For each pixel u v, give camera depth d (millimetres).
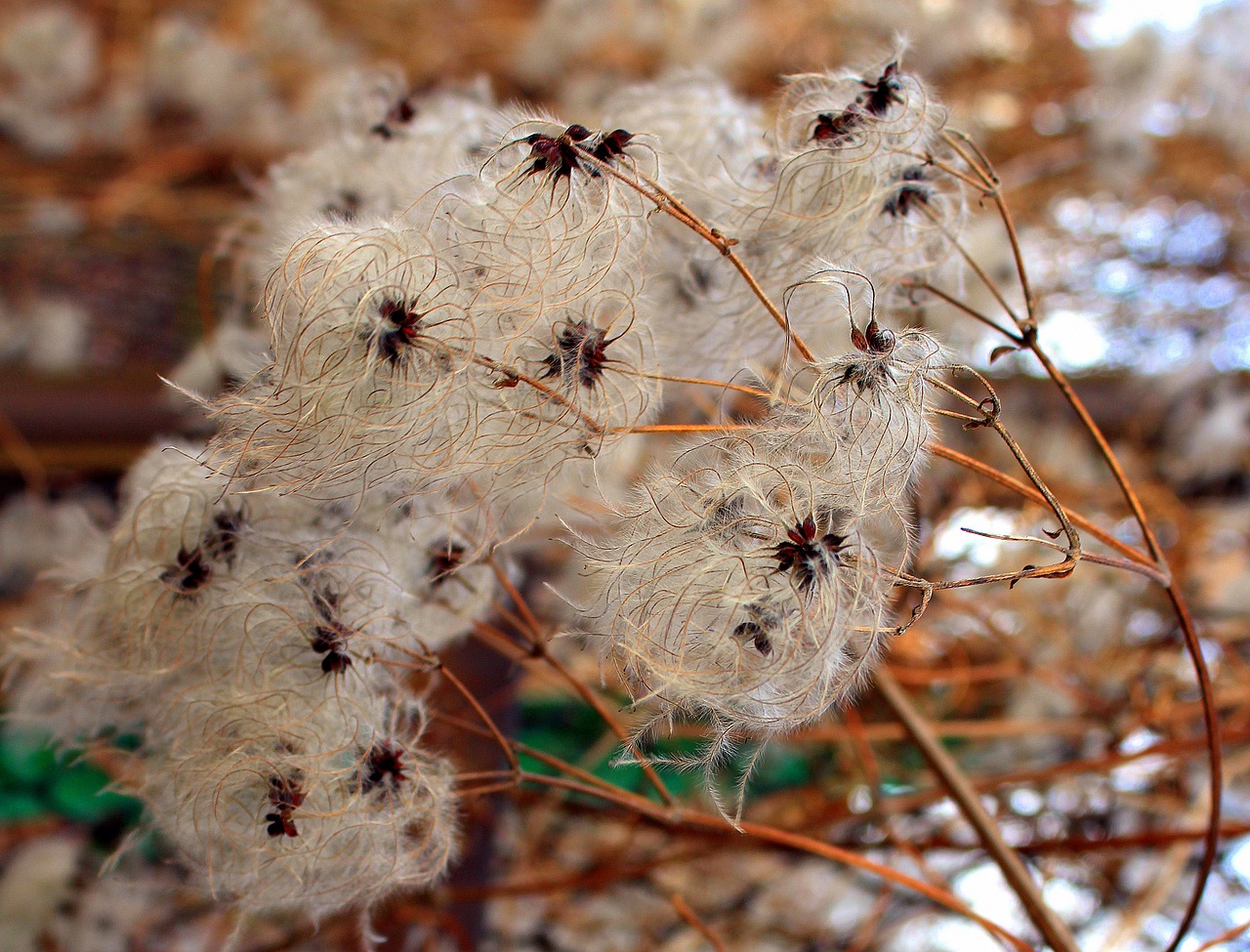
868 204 302
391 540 309
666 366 319
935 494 535
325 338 268
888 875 351
